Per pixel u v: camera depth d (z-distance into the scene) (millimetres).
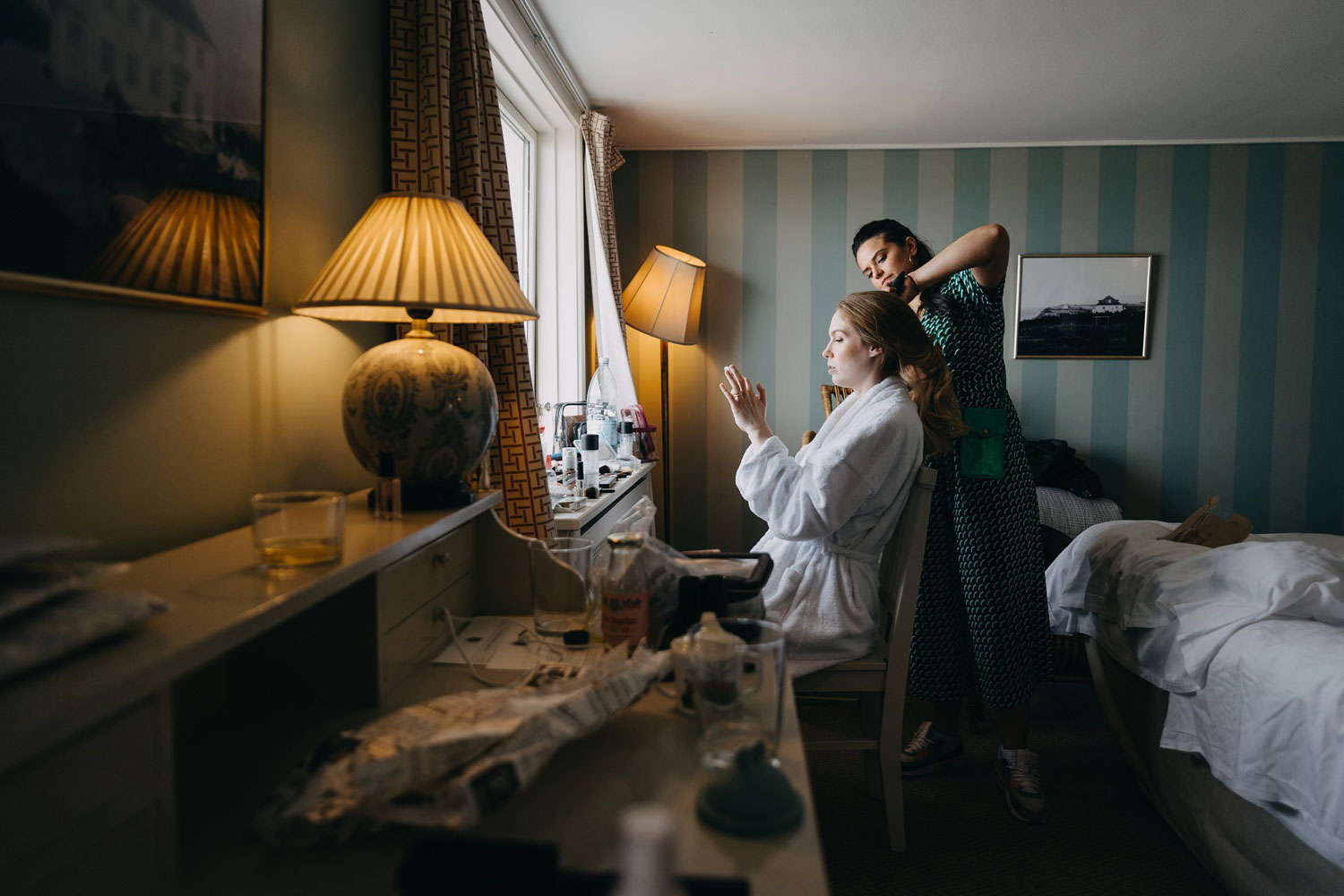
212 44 1051
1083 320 4031
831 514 1611
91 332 872
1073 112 3572
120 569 611
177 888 613
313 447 1392
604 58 2990
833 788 2182
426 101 1592
